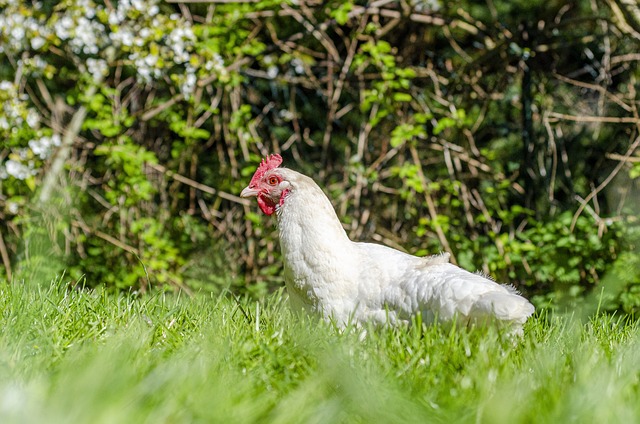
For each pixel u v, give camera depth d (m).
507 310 4.38
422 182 10.88
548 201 12.06
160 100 12.12
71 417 3.09
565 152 12.37
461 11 11.72
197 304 5.84
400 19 11.55
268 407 3.45
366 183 11.55
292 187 5.15
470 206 12.24
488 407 3.35
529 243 10.85
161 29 10.12
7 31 9.92
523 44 11.98
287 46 11.72
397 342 4.43
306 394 3.52
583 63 12.77
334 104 11.84
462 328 4.45
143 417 3.21
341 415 3.41
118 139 10.90
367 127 11.59
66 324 4.91
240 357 4.25
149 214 11.86
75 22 10.01
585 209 11.19
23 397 3.35
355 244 5.21
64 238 11.19
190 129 10.99
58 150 10.87
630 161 11.02
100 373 3.51
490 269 11.03
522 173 12.28
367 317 4.88
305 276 5.00
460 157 11.77
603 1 11.30
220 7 10.93
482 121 12.51
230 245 11.98
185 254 11.78
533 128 12.26
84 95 10.53
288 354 4.30
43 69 10.34
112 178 11.98
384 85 10.71
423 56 12.35
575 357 4.23
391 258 5.00
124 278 10.77
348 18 11.42
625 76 12.30
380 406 3.44
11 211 10.55
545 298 10.60
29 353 4.20
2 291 5.84
